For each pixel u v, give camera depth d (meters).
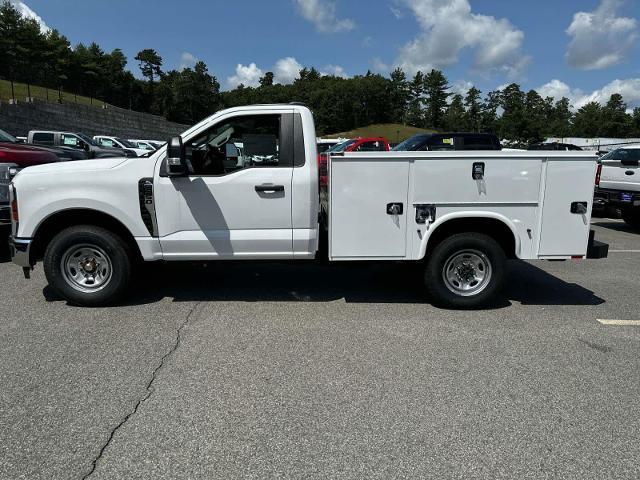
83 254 5.02
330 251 4.95
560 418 3.11
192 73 117.88
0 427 2.93
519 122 102.62
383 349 4.14
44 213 4.81
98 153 22.94
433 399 3.32
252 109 4.85
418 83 158.75
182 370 3.70
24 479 2.48
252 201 4.86
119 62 106.12
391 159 4.77
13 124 38.31
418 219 4.89
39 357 3.89
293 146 4.87
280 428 2.95
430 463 2.64
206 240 4.90
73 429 2.91
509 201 4.87
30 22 77.62
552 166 4.83
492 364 3.88
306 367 3.78
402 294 5.73
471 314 5.07
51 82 77.25
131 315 4.89
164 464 2.61
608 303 5.49
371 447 2.78
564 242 4.98
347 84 153.38
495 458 2.70
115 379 3.54
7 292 5.59
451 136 11.60
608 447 2.81
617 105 115.88
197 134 4.79
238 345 4.18
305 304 5.33
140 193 4.81
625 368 3.83
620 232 10.52
